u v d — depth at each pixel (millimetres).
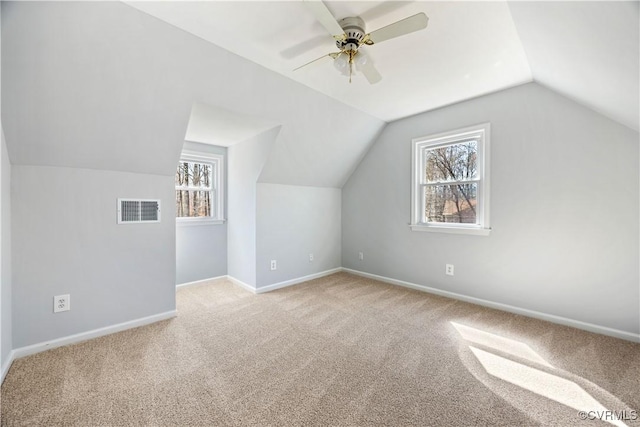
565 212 2479
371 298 3232
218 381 1704
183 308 2920
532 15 1529
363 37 1711
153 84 2033
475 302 3053
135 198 2455
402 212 3697
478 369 1838
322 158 3676
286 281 3746
